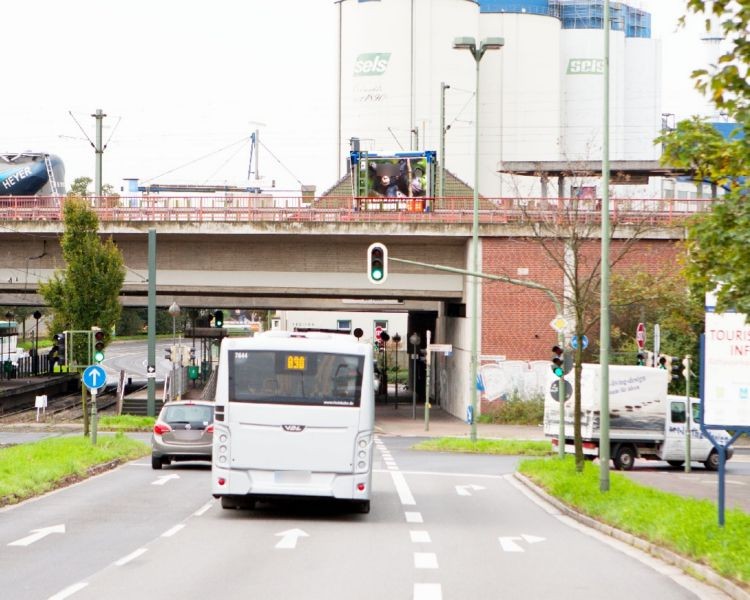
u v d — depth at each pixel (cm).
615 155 12075
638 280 5544
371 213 6306
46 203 6788
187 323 9469
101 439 4144
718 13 1437
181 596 1291
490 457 4453
